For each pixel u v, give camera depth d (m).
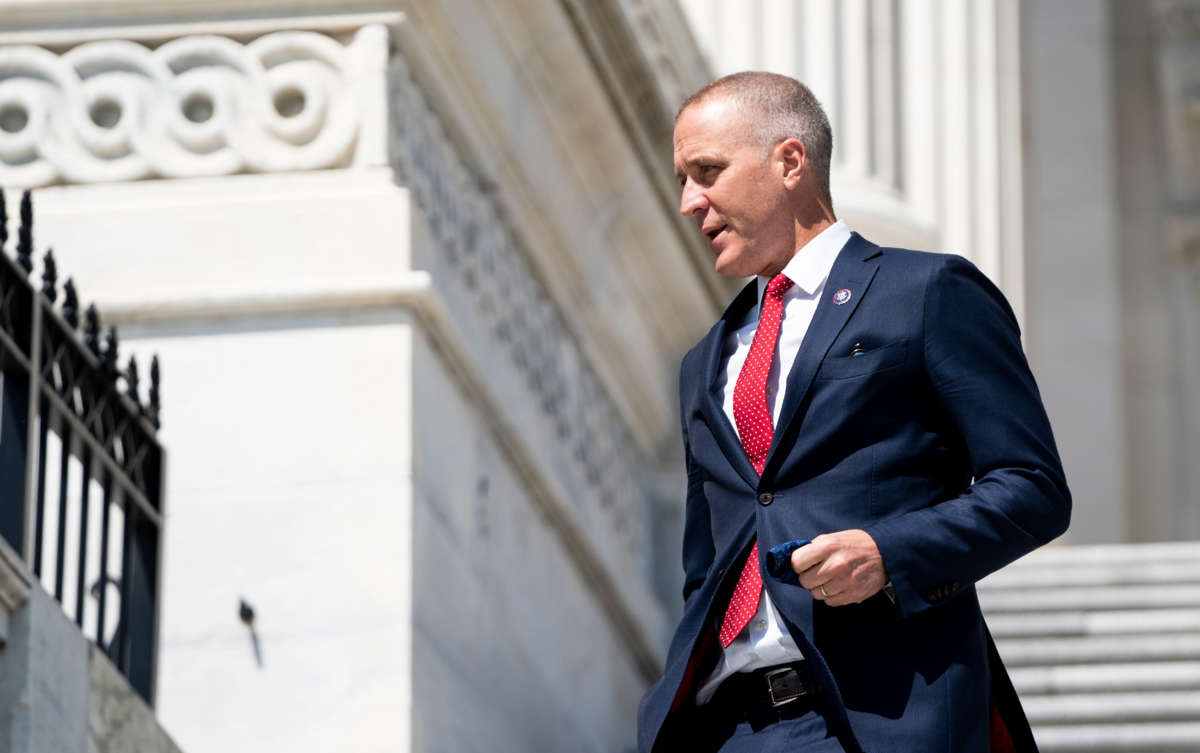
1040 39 29.61
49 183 10.99
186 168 10.96
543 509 12.84
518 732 11.79
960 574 5.28
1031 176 29.25
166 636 10.21
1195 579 18.06
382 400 10.52
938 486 5.48
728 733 5.53
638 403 15.32
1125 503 28.25
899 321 5.52
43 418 7.95
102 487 8.42
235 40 11.11
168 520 10.38
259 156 10.94
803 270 5.73
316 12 11.05
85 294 10.70
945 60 23.44
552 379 13.27
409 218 10.73
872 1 23.00
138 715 8.21
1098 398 28.53
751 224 5.75
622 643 14.37
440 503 10.88
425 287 10.61
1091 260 28.94
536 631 12.42
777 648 5.47
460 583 11.05
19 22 11.17
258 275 10.71
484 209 12.27
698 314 15.61
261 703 10.09
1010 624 17.16
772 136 5.79
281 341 10.62
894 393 5.49
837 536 5.24
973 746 5.28
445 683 10.60
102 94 11.06
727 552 5.55
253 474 10.45
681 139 5.85
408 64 11.31
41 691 7.37
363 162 10.87
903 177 22.80
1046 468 5.38
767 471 5.51
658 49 13.80
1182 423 28.50
